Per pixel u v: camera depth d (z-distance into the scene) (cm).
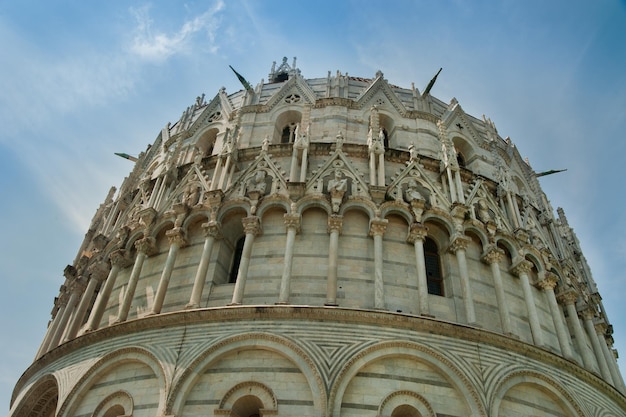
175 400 1938
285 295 2241
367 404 1898
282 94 3566
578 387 2256
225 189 2817
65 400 2173
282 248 2488
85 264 3319
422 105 3584
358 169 2902
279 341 2023
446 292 2500
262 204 2622
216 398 1942
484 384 2008
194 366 2009
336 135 3192
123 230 2972
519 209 3231
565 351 2475
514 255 2731
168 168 3177
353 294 2327
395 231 2591
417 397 1945
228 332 2081
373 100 3472
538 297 2755
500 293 2472
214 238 2553
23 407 2542
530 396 2120
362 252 2475
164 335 2159
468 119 3672
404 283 2405
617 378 2869
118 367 2209
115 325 2283
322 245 2491
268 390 1923
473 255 2645
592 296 3453
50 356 2520
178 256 2650
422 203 2627
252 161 3000
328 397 1862
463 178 3053
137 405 2023
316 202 2600
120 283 2844
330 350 1991
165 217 2806
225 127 3562
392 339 2041
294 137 3406
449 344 2086
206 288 2425
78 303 3148
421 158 3022
